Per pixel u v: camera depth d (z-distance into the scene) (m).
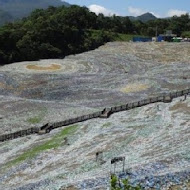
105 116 75.00
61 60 143.75
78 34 167.88
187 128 62.25
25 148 62.44
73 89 100.19
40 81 107.62
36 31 152.00
